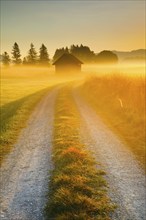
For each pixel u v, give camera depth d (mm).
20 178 9352
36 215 7070
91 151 11977
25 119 19125
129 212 7160
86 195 7742
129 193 8180
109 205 7383
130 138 14023
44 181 9000
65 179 8461
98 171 9648
